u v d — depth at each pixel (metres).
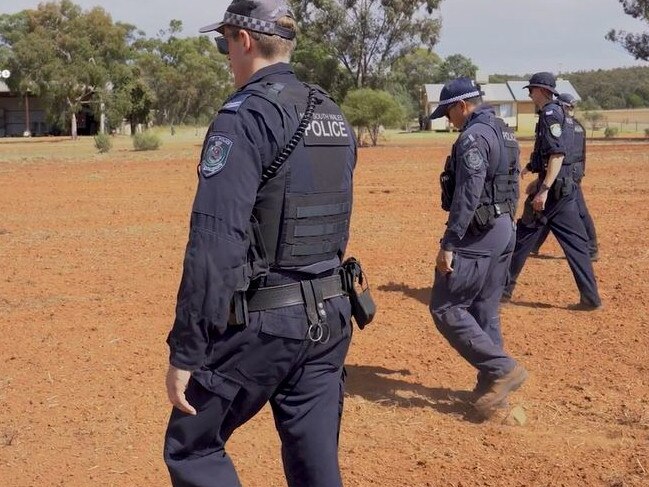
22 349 6.87
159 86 89.94
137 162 30.16
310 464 3.26
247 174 2.97
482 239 5.34
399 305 8.24
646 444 5.07
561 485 4.54
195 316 2.91
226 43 3.28
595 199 16.31
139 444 5.07
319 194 3.13
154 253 11.07
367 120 41.56
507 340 7.09
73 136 65.94
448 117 5.49
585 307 8.02
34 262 10.54
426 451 4.97
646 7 50.97
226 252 2.91
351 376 6.27
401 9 60.12
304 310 3.13
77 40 65.81
